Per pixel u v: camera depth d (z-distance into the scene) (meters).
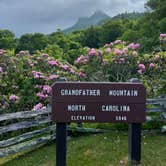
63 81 8.51
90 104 8.26
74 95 8.23
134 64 13.50
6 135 10.82
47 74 13.55
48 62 14.07
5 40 39.19
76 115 8.25
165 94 12.46
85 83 8.26
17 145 9.94
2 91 12.41
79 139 10.84
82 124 11.34
